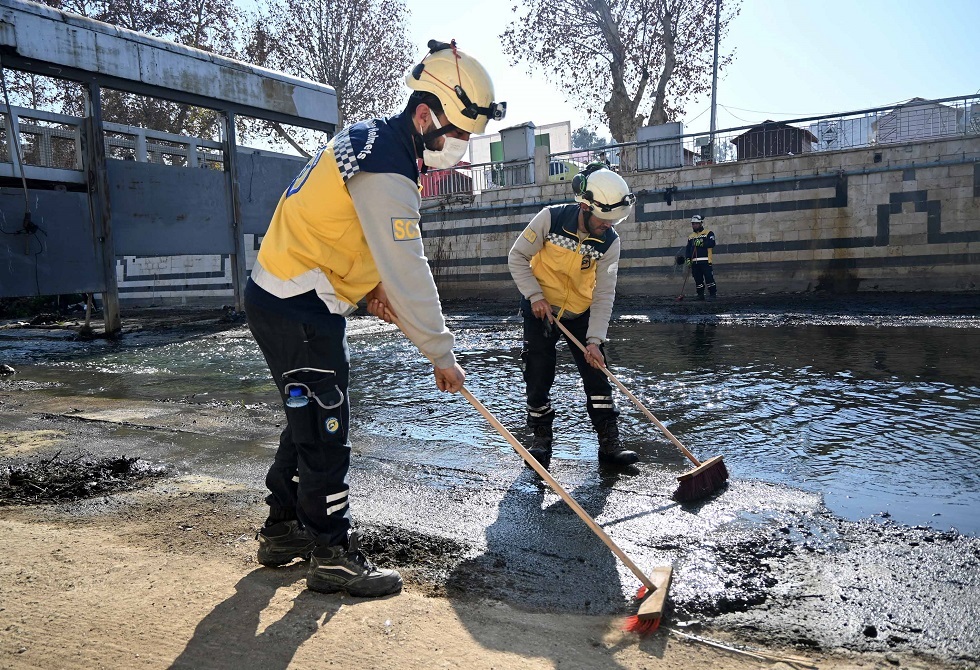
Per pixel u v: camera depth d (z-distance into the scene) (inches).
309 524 79.5
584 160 818.8
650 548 94.6
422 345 78.7
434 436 163.9
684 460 138.9
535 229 139.1
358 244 78.7
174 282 871.1
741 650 67.7
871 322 377.7
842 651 67.6
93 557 88.7
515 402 204.8
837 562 88.3
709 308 513.7
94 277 441.4
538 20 886.4
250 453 146.2
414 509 111.4
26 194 393.7
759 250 633.0
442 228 802.2
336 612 74.2
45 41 397.1
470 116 77.2
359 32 975.6
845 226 598.5
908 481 120.6
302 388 77.9
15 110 396.5
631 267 690.2
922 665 65.0
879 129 633.0
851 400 186.5
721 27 873.5
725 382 218.7
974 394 188.4
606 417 141.0
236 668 62.8
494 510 110.9
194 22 921.5
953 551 90.6
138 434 165.0
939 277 567.5
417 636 69.2
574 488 122.2
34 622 70.9
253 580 82.4
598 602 79.2
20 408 204.5
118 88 445.4
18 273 402.6
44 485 122.6
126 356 350.0
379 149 74.4
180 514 107.1
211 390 239.1
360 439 161.2
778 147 660.7
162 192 486.0
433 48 79.0
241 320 539.8
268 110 544.4
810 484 121.0
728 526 102.1
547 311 138.3
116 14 858.8
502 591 82.3
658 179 670.5
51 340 441.1
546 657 65.7
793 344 305.3
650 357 280.2
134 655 64.9
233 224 537.3
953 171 557.3
